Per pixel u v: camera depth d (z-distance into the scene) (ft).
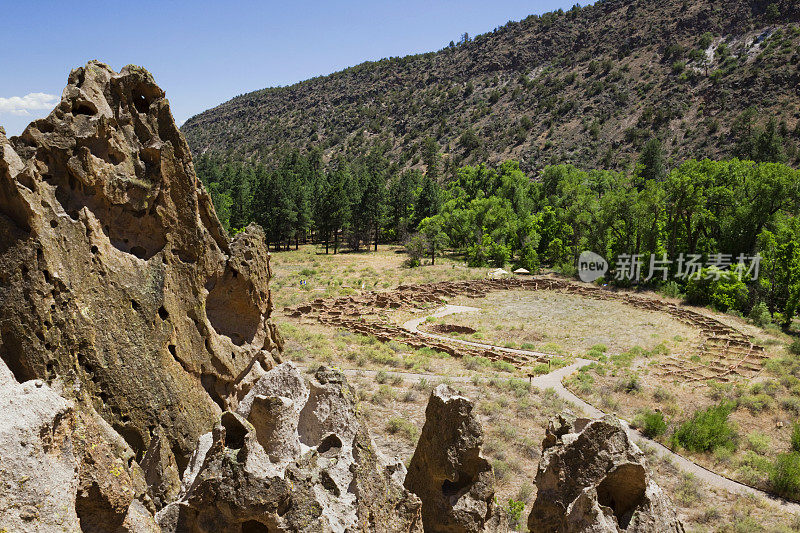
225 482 25.03
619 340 171.01
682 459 86.79
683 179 258.37
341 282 260.62
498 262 327.67
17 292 34.19
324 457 29.96
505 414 97.09
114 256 39.45
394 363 129.70
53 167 37.50
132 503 26.27
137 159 41.42
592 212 301.63
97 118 38.91
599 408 108.58
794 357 147.84
